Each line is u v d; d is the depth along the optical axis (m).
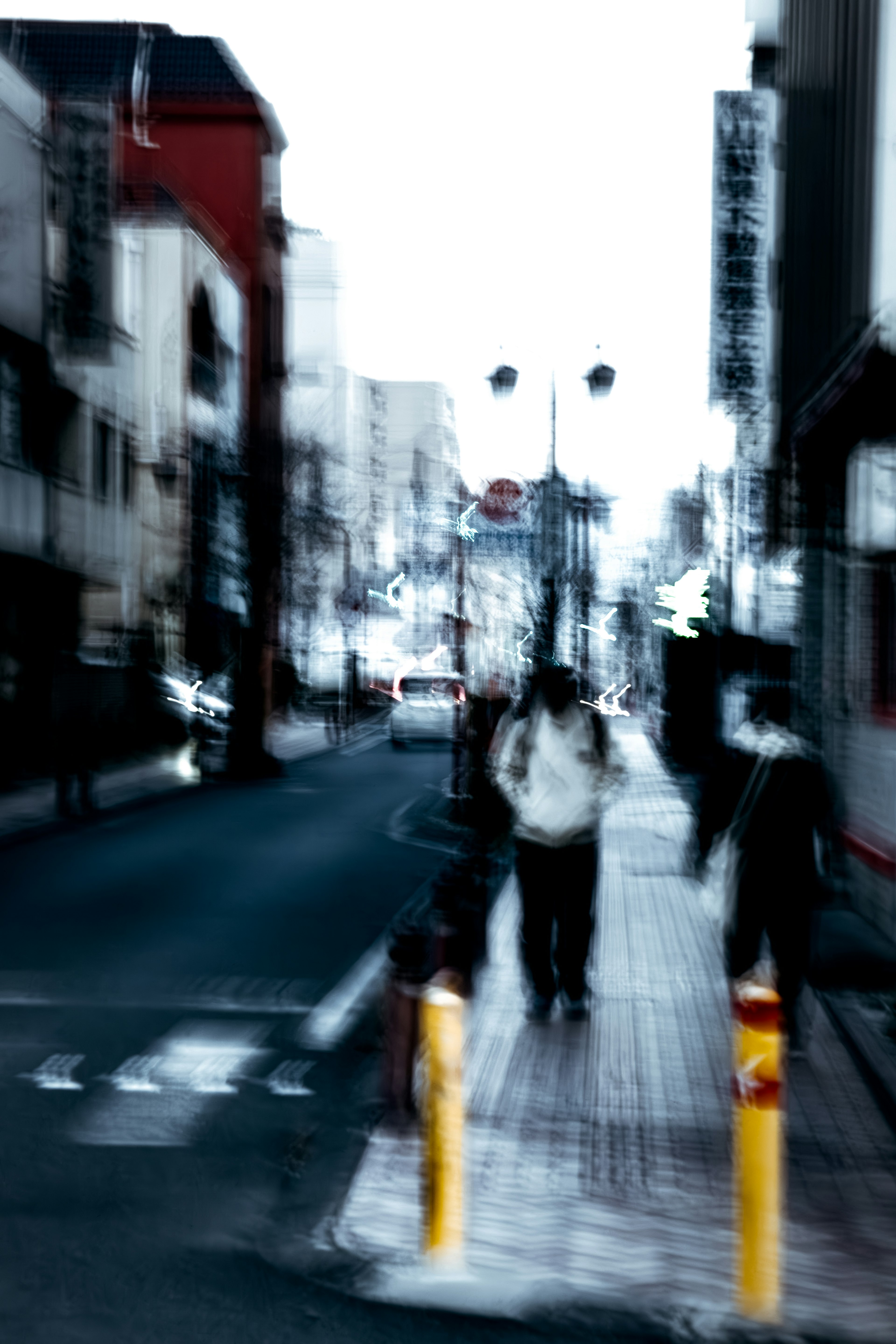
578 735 9.20
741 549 25.59
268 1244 5.61
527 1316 4.95
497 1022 9.23
